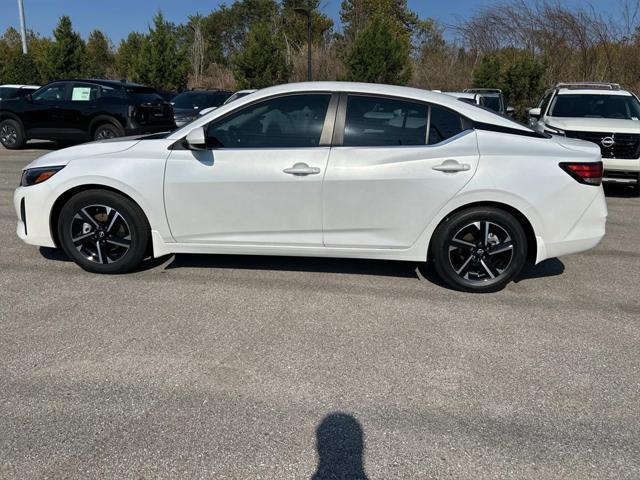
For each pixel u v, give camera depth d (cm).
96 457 243
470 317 399
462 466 242
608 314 409
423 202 422
